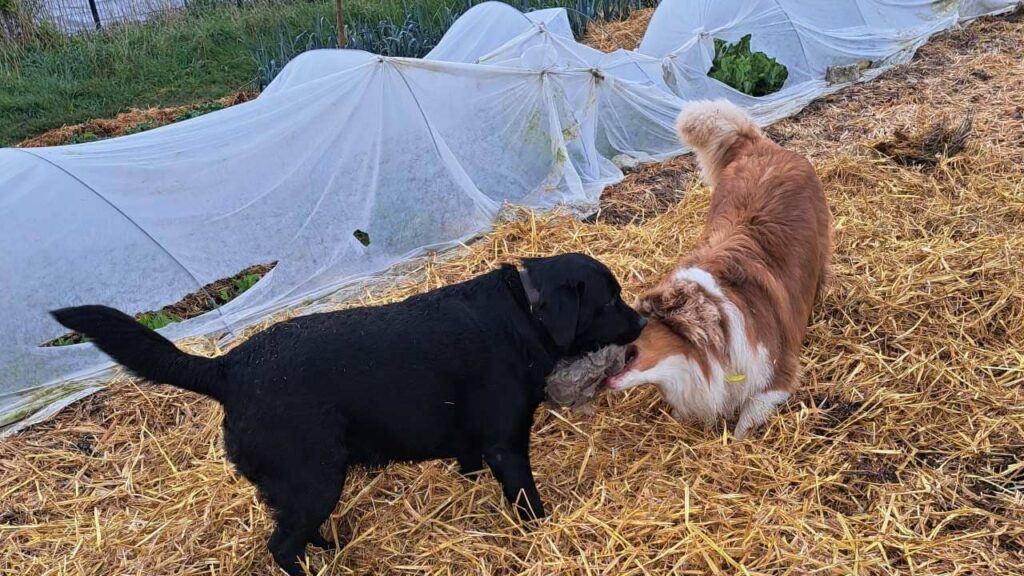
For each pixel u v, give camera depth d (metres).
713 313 1.43
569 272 1.34
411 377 1.29
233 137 2.33
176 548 1.43
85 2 6.05
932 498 1.36
